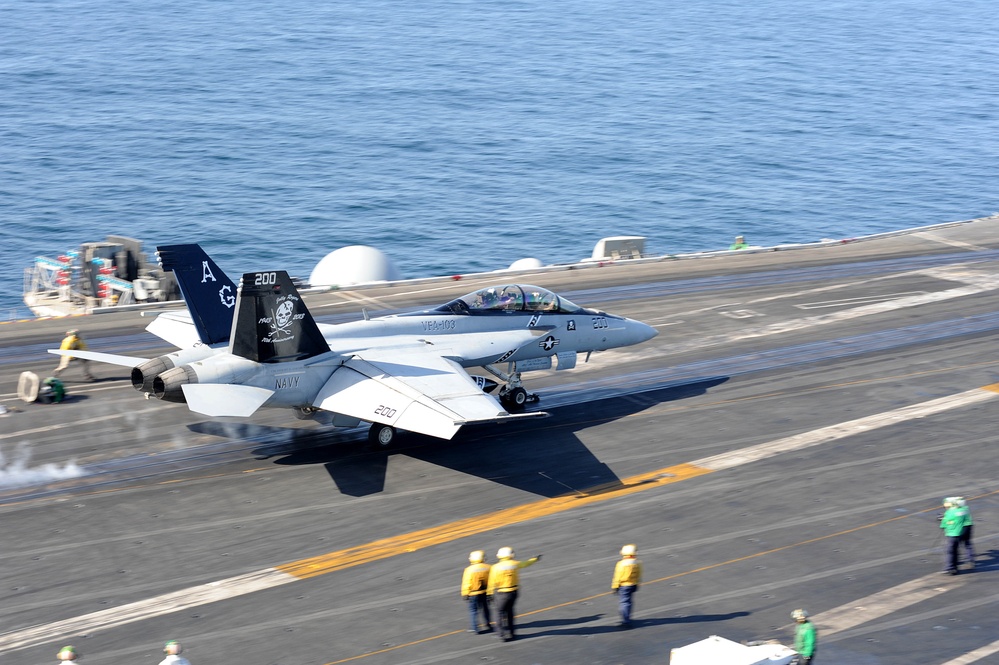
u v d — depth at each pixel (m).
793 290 118.88
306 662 47.38
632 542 59.72
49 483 65.75
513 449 73.31
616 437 76.00
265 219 187.88
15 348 93.06
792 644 49.19
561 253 176.50
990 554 59.19
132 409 78.94
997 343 99.94
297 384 68.44
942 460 72.38
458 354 75.69
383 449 72.62
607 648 48.91
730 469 70.38
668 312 109.31
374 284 119.25
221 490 65.44
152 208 191.62
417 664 47.31
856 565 57.56
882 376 90.38
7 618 50.56
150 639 49.03
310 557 57.28
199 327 72.94
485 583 49.34
